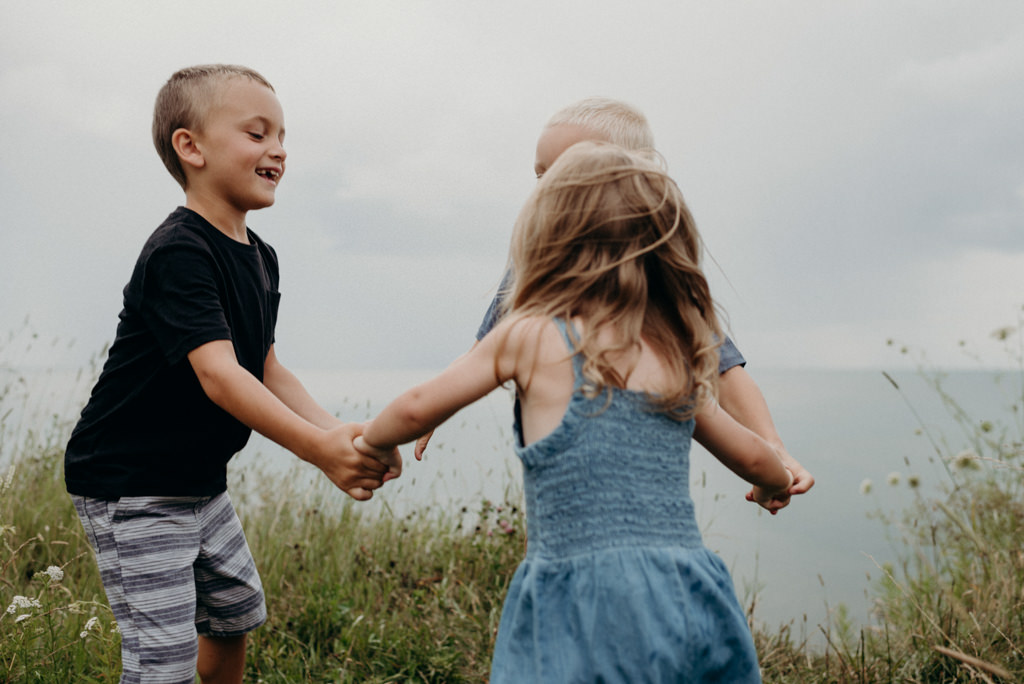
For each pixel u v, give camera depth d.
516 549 3.98
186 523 2.22
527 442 1.67
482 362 1.70
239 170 2.28
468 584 3.76
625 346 1.63
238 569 2.36
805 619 3.56
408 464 5.04
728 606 1.58
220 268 2.22
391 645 3.10
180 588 2.15
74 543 3.82
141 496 2.14
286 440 2.04
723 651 1.56
